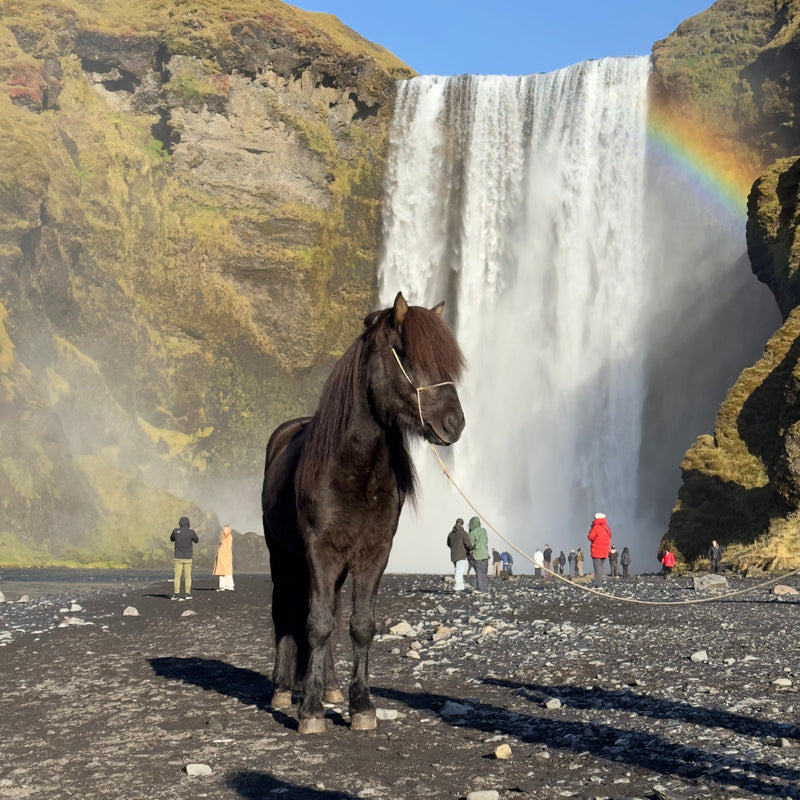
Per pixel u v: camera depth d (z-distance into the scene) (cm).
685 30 8375
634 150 8338
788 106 7512
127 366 7600
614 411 8212
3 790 613
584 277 8431
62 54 8100
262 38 8469
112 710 881
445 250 8906
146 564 6109
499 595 2536
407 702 926
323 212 8656
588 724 798
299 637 873
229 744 736
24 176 6719
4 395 6062
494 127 8856
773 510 4184
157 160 8200
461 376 771
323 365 8600
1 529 5672
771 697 896
